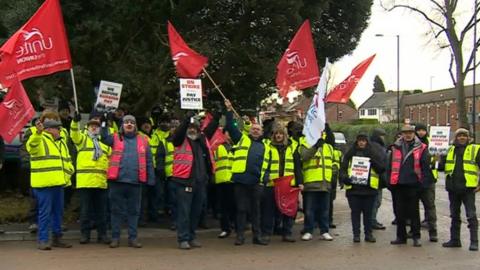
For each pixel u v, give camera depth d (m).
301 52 11.92
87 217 10.28
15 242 10.33
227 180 11.15
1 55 10.20
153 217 12.50
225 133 11.59
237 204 10.45
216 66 14.60
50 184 9.55
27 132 11.80
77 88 13.06
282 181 10.66
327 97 12.27
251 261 8.95
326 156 11.05
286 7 12.91
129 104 15.33
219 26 13.93
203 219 12.21
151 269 8.27
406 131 10.61
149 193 12.44
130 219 10.05
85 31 12.03
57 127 9.79
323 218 11.12
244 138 10.48
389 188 10.85
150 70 12.55
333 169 12.35
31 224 10.78
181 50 11.21
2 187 15.20
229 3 13.40
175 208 11.57
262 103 16.55
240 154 10.39
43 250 9.59
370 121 63.84
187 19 13.21
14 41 10.01
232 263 8.78
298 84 11.91
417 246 10.40
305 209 11.10
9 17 11.23
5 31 12.36
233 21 13.98
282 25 13.47
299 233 11.90
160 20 13.01
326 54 15.71
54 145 9.71
